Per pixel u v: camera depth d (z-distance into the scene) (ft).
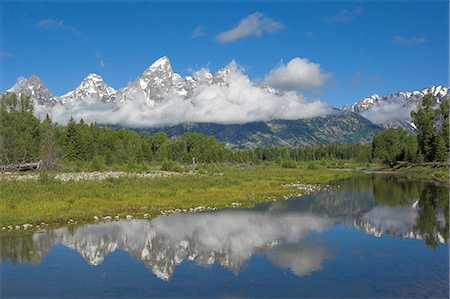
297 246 86.74
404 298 57.36
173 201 144.56
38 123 401.90
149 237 95.04
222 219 118.32
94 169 298.56
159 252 82.28
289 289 61.26
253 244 88.58
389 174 343.26
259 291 60.59
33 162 315.37
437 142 379.76
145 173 278.26
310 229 104.42
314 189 205.16
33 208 119.44
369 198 167.32
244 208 139.23
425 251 82.33
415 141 533.55
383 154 530.68
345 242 90.12
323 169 430.20
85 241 90.99
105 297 58.59
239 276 67.41
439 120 416.67
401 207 141.90
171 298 57.98
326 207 142.10
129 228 104.83
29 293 60.29
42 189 154.40
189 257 78.89
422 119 418.92
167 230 102.78
